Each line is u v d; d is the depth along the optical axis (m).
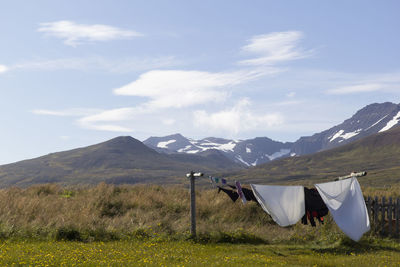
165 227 15.41
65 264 8.95
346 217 12.35
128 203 19.06
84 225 14.65
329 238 15.16
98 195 19.94
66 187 24.55
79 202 18.81
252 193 12.63
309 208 12.57
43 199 18.98
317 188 12.62
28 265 8.69
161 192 21.91
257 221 17.45
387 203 16.12
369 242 15.01
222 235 14.89
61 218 15.24
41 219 15.20
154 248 12.40
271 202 12.36
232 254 12.15
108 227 14.73
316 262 11.34
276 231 16.34
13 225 13.80
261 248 13.66
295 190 12.57
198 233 14.92
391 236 15.76
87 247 11.79
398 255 13.02
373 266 10.91
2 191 21.16
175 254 11.50
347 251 13.73
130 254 10.84
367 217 12.60
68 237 13.65
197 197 20.66
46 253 10.23
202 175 14.18
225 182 12.99
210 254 11.95
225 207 18.53
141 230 14.75
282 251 13.42
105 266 8.98
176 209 18.50
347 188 12.85
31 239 13.21
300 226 16.56
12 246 11.44
